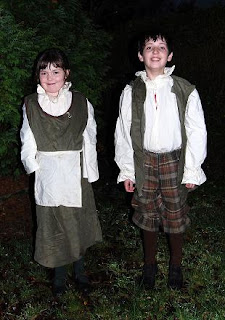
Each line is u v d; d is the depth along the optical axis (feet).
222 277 10.18
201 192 16.28
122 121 8.81
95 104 14.53
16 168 13.23
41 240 9.13
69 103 8.75
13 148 12.78
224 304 9.16
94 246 11.85
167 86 8.49
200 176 8.79
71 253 9.22
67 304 9.29
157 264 10.78
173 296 9.46
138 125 8.65
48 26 13.25
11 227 12.76
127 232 12.72
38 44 12.35
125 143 8.89
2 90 11.59
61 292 9.57
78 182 8.90
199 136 8.48
